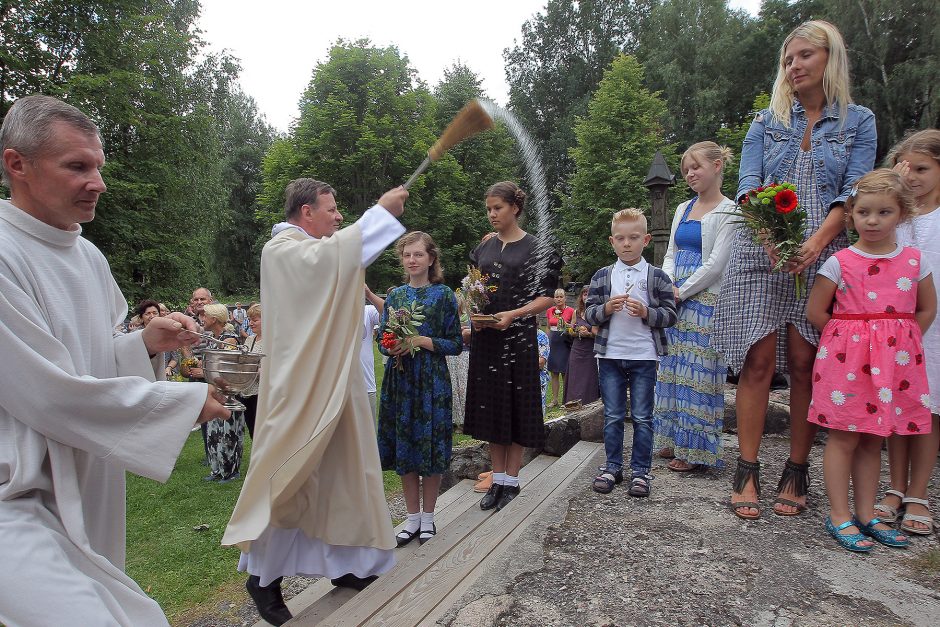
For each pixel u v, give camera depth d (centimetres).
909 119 2325
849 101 259
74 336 165
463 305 350
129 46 1395
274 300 249
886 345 228
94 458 175
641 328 315
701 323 336
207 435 591
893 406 228
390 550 277
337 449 263
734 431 433
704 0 3111
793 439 270
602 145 2528
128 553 425
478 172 2264
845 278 241
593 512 277
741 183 280
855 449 243
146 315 712
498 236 367
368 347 517
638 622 181
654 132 2516
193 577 388
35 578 132
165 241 1477
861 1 2342
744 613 184
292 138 2773
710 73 3033
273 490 240
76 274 172
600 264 2491
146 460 155
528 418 344
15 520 139
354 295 241
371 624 221
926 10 2248
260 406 253
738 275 270
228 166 3897
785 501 267
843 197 248
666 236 768
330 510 262
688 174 353
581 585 205
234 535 237
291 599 328
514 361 346
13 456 145
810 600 190
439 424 334
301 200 288
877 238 236
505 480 366
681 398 344
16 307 148
